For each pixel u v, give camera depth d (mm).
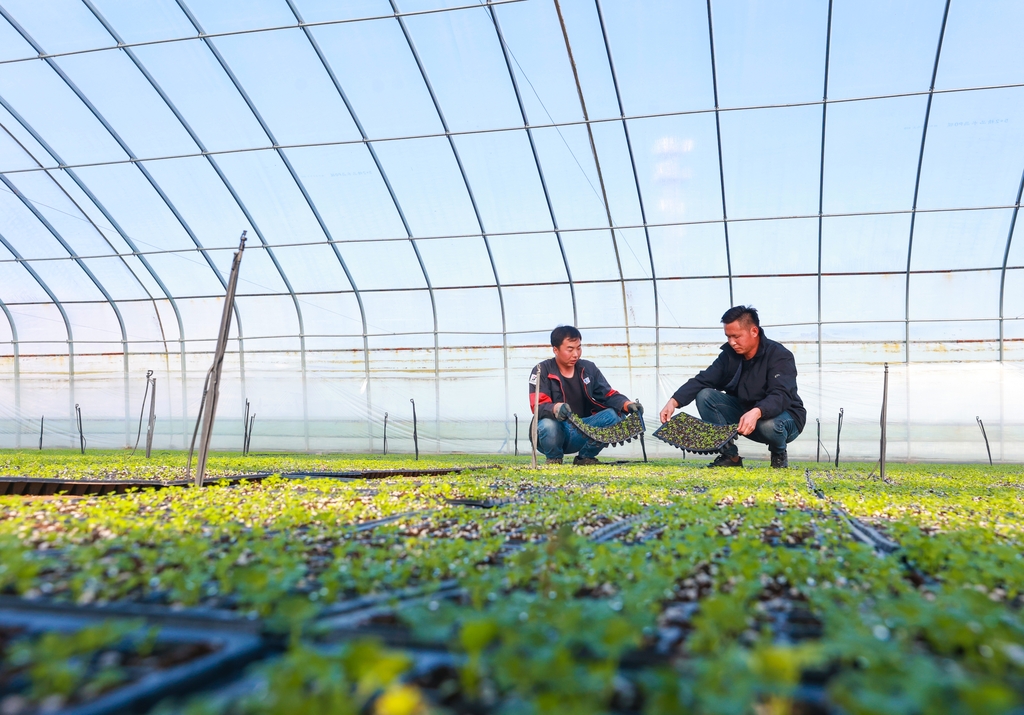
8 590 2291
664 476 8570
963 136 12352
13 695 1394
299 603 1722
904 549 2959
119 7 11398
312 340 18469
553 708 1187
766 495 5676
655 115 12555
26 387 19625
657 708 1241
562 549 2367
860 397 16141
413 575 2586
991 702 1142
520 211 14773
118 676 1458
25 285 18250
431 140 13391
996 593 2363
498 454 17641
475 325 17547
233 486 6918
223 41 11797
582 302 16688
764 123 12500
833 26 10930
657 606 2055
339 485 6672
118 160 14281
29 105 13328
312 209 15086
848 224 14266
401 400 18219
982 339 15516
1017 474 10000
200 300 18156
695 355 16750
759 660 1280
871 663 1404
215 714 1218
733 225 14523
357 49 11836
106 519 3699
